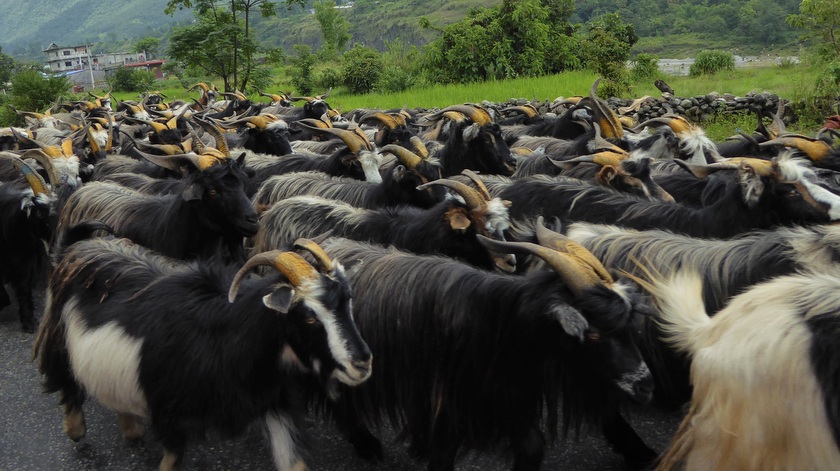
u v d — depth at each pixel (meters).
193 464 4.82
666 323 4.19
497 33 26.33
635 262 4.62
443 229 5.39
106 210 6.78
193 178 5.87
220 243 6.14
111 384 4.28
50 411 5.68
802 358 2.92
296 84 34.31
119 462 4.91
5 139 12.70
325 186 7.27
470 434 4.16
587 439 4.95
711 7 66.25
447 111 8.61
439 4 110.56
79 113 19.80
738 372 3.05
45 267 7.50
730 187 5.43
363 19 116.88
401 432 4.52
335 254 4.82
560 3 30.42
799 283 3.18
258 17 157.88
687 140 7.67
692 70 24.16
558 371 3.97
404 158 6.68
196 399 4.02
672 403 4.64
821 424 2.88
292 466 4.11
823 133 8.61
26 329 7.34
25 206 7.02
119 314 4.34
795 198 5.13
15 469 4.91
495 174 8.27
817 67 17.75
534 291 3.80
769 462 3.02
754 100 14.87
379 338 4.34
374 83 31.41
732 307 3.29
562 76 23.03
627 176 6.54
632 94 19.05
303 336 3.70
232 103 18.77
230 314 3.99
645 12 71.00
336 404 4.63
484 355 4.01
